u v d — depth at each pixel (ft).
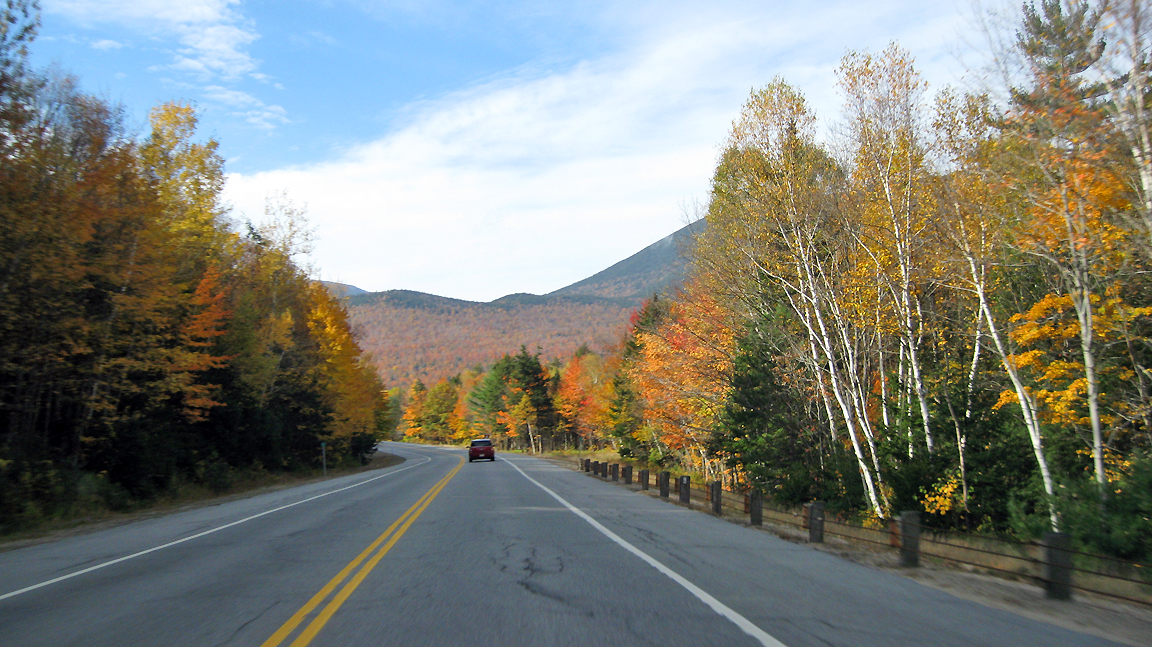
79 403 75.72
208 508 70.18
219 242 110.11
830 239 67.31
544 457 257.34
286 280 142.72
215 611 23.12
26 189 60.70
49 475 61.11
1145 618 23.20
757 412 85.97
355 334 182.29
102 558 36.45
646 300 162.50
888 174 60.64
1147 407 46.26
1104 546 37.76
